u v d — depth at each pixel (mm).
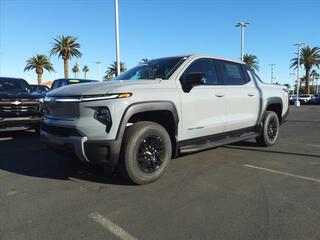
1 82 11195
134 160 5094
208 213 4242
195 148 6035
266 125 8023
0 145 8742
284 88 8836
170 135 5785
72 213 4270
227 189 5125
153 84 5410
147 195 4867
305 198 4750
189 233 3725
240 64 7480
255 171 6098
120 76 6516
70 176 5805
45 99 5711
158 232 3756
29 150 8047
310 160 6941
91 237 3654
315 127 13320
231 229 3811
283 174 5922
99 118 4887
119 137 4914
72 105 5098
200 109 6059
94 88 5094
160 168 5414
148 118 5637
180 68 5945
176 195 4867
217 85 6562
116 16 20906
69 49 52906
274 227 3852
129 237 3648
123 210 4352
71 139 5023
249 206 4461
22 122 9617
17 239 3623
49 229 3846
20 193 5004
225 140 6809
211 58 6656
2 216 4195
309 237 3623
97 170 6125
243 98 7117
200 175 5832
